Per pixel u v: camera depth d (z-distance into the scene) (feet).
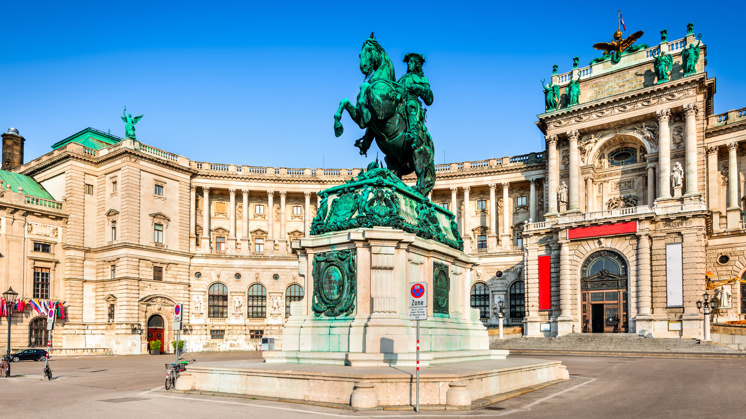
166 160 273.95
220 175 299.38
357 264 73.97
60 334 248.32
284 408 61.31
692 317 208.85
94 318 258.98
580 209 262.26
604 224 231.30
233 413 59.06
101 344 252.42
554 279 245.86
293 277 296.10
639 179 260.21
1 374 127.75
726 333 197.98
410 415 57.62
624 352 186.70
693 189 232.12
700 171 240.32
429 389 62.18
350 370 66.39
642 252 221.87
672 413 63.98
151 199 268.82
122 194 259.60
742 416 62.18
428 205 85.51
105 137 302.66
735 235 247.29
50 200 256.73
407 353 70.69
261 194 314.55
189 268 280.72
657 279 220.02
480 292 288.30
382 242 73.10
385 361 69.26
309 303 78.89
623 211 232.32
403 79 88.43
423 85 87.97
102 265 261.44
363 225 74.74
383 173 79.71
